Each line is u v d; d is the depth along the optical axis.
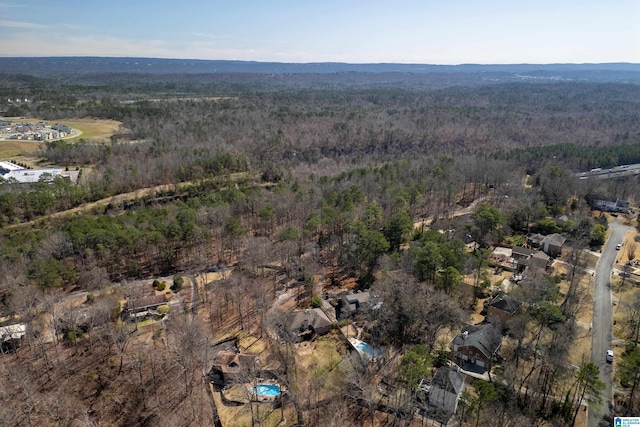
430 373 63.06
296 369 66.50
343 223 109.81
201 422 58.03
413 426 56.41
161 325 79.19
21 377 63.62
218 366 66.81
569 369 66.00
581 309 83.94
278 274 98.75
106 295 84.25
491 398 55.19
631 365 61.28
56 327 72.94
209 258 106.44
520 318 70.50
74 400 62.41
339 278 97.19
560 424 56.53
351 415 58.34
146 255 104.56
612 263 106.25
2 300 77.88
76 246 94.69
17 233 108.94
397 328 74.31
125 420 59.72
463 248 92.56
